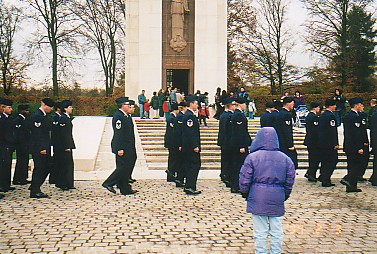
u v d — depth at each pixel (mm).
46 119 10758
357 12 41969
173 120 12898
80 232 7730
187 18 31688
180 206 9789
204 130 21344
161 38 31469
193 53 31750
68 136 11477
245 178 6039
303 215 9062
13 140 11461
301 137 20656
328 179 12375
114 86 47938
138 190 11664
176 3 31266
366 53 43500
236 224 8320
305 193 11391
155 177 13891
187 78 33812
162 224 8281
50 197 10672
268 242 7230
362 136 11641
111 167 15320
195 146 11055
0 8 39719
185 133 11086
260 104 39469
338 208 9703
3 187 11281
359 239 7473
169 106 23844
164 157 17219
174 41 31422
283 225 8305
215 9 31641
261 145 6156
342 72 43688
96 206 9727
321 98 39750
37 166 10648
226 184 12297
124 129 10984
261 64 48500
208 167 15961
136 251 6766
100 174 14156
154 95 26781
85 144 17469
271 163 6023
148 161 16828
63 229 7902
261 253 6020
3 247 6891
